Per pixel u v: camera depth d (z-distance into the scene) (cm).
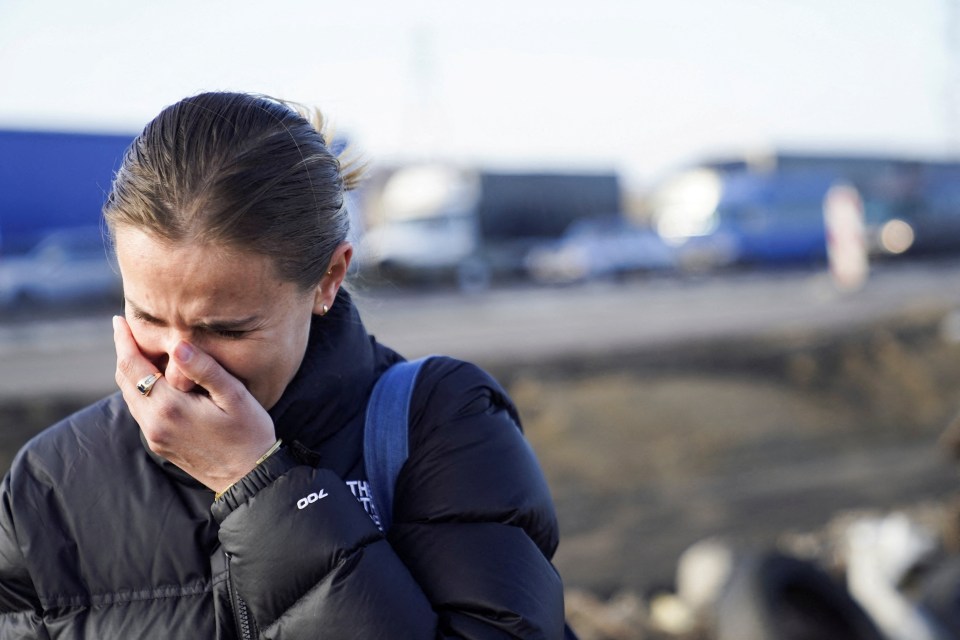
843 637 432
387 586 110
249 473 112
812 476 954
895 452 1065
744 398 1109
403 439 124
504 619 113
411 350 1054
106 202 110
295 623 108
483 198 2164
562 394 1019
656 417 1012
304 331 114
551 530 128
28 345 1164
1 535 121
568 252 2223
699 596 563
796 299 1717
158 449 112
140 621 115
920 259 2644
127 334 113
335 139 132
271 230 104
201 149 104
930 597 482
